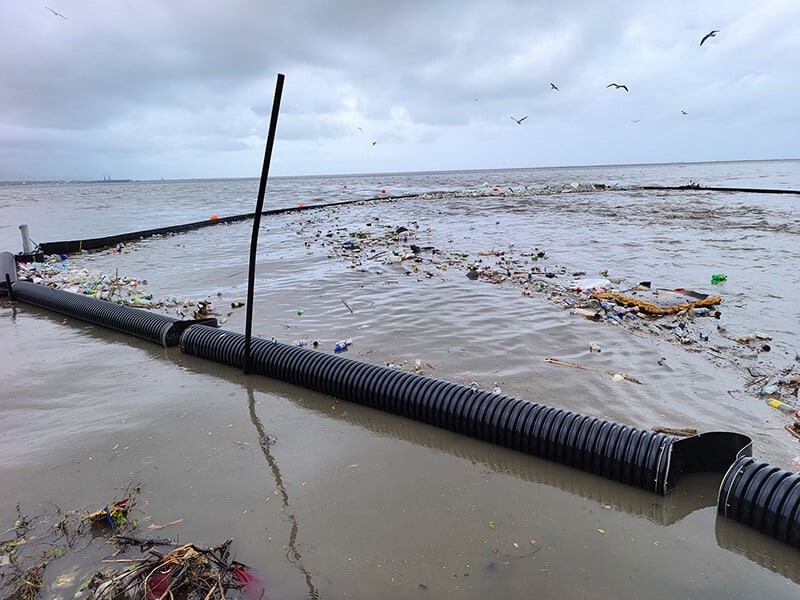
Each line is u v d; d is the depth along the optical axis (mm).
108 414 6039
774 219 20703
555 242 17000
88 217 32219
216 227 24266
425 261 14297
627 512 4262
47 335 9273
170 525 4121
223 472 4844
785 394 5961
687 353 7277
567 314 9211
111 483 4695
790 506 3760
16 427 5766
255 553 3805
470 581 3516
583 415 5113
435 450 5270
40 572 3639
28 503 4449
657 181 58719
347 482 4680
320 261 14773
